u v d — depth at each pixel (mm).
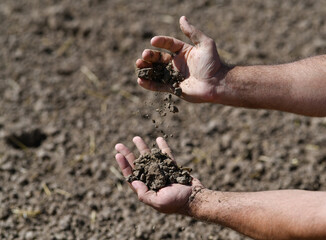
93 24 2697
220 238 2068
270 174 2223
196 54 1850
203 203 1788
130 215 2125
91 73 2541
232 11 2793
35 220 2105
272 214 1738
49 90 2479
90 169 2238
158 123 2371
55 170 2242
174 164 1869
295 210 1725
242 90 1848
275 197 1762
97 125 2373
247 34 2682
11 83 2504
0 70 2549
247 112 2406
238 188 2195
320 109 1855
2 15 2758
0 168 2223
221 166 2248
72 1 2826
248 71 1854
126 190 2186
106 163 2252
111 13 2756
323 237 1702
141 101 2447
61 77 2531
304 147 2307
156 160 1869
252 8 2812
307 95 1847
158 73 1894
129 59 2588
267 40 2656
